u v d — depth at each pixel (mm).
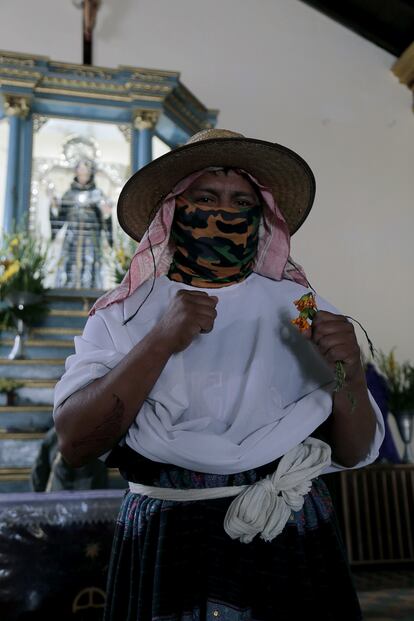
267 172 1054
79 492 2449
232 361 960
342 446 965
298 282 1098
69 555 2211
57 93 6156
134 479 893
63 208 6289
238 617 800
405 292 6641
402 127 7203
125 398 833
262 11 7191
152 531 853
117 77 6266
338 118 7051
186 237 1001
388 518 4477
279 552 840
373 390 5125
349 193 6836
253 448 850
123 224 1160
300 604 824
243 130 6754
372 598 3498
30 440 3979
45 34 6516
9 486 3818
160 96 6207
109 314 989
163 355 842
